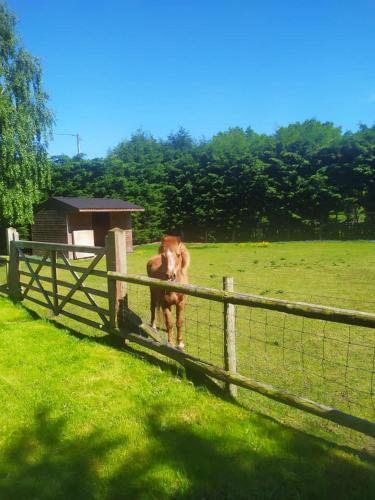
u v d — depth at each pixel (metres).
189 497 2.48
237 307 7.64
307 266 13.73
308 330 6.16
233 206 30.84
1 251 24.61
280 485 2.55
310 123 31.53
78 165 30.83
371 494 2.46
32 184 19.08
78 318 6.36
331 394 4.01
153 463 2.80
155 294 5.94
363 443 3.18
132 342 5.50
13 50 19.30
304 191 28.66
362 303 7.97
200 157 32.62
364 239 26.92
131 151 44.50
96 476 2.69
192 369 4.37
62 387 4.05
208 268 14.15
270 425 3.26
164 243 5.30
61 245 6.67
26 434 3.21
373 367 4.70
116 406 3.64
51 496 2.52
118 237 5.48
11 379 4.28
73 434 3.20
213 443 3.01
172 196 32.56
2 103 17.08
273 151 30.34
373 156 27.11
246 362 4.90
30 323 6.48
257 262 15.39
